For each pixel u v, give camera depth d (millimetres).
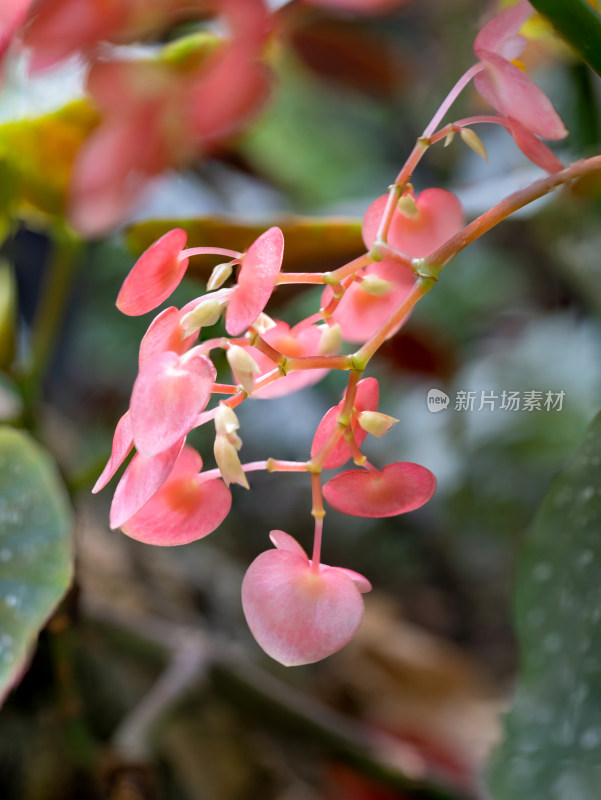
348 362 310
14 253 1015
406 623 1147
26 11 283
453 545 1190
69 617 544
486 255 1221
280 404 1205
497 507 1113
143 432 286
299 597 305
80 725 594
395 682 1026
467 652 1135
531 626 371
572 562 369
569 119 718
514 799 354
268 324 330
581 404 1074
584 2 344
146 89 289
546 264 1075
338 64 726
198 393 289
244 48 289
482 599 1178
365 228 341
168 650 686
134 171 292
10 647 386
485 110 794
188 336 303
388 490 317
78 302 1182
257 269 297
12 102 471
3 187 517
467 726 980
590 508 370
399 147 1190
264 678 681
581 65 638
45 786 703
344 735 683
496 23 319
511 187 526
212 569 1073
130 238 447
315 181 1137
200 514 314
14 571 401
